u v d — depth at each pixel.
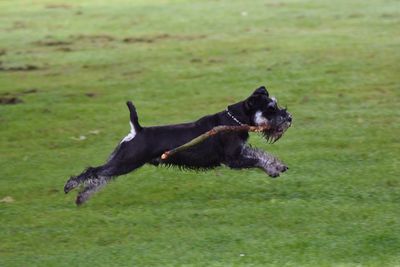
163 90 20.91
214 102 19.45
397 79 20.97
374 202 12.29
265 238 10.98
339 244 10.66
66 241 11.26
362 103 18.70
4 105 19.69
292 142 15.72
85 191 12.30
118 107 19.36
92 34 30.27
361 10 33.00
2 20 34.81
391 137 15.77
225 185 13.36
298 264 10.02
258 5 35.94
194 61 24.33
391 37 26.78
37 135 17.23
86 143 16.52
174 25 31.55
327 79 21.23
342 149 15.11
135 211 12.37
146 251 10.70
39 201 13.02
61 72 23.61
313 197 12.63
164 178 13.83
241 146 11.96
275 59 24.00
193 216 12.02
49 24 33.19
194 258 10.34
